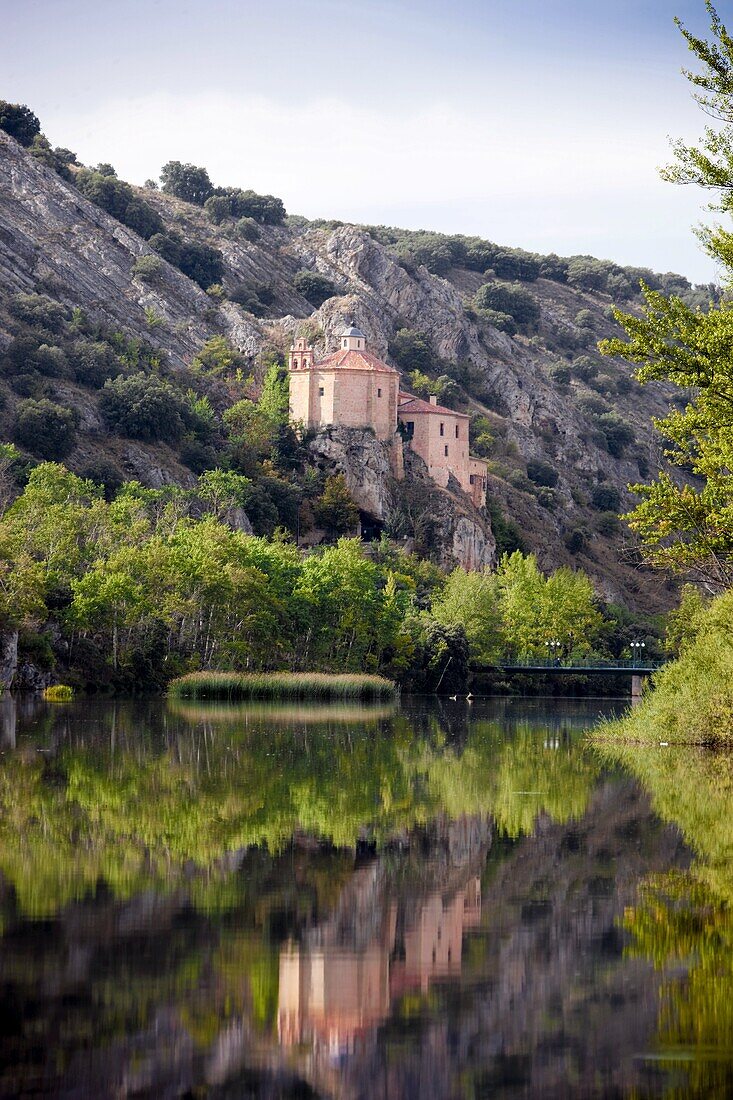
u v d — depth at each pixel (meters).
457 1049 28.50
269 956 34.28
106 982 31.86
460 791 67.69
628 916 39.09
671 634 184.38
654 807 61.53
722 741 96.44
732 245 59.41
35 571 162.88
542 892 42.22
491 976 33.16
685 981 32.94
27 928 36.34
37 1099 25.55
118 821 55.03
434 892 42.06
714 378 61.59
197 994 31.19
